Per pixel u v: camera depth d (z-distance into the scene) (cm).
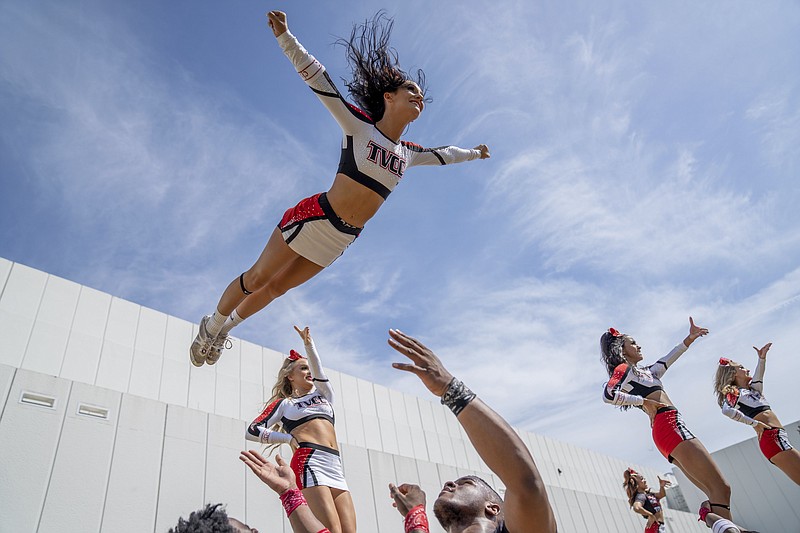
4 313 880
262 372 1188
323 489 414
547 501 163
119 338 1009
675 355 520
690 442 452
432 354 180
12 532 487
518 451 163
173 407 668
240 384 1134
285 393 501
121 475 581
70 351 929
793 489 1844
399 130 338
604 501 1348
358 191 313
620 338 551
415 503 277
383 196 323
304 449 440
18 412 540
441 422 1541
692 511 2144
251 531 271
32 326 903
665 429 470
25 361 868
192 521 247
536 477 162
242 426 725
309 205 319
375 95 342
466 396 173
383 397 1439
